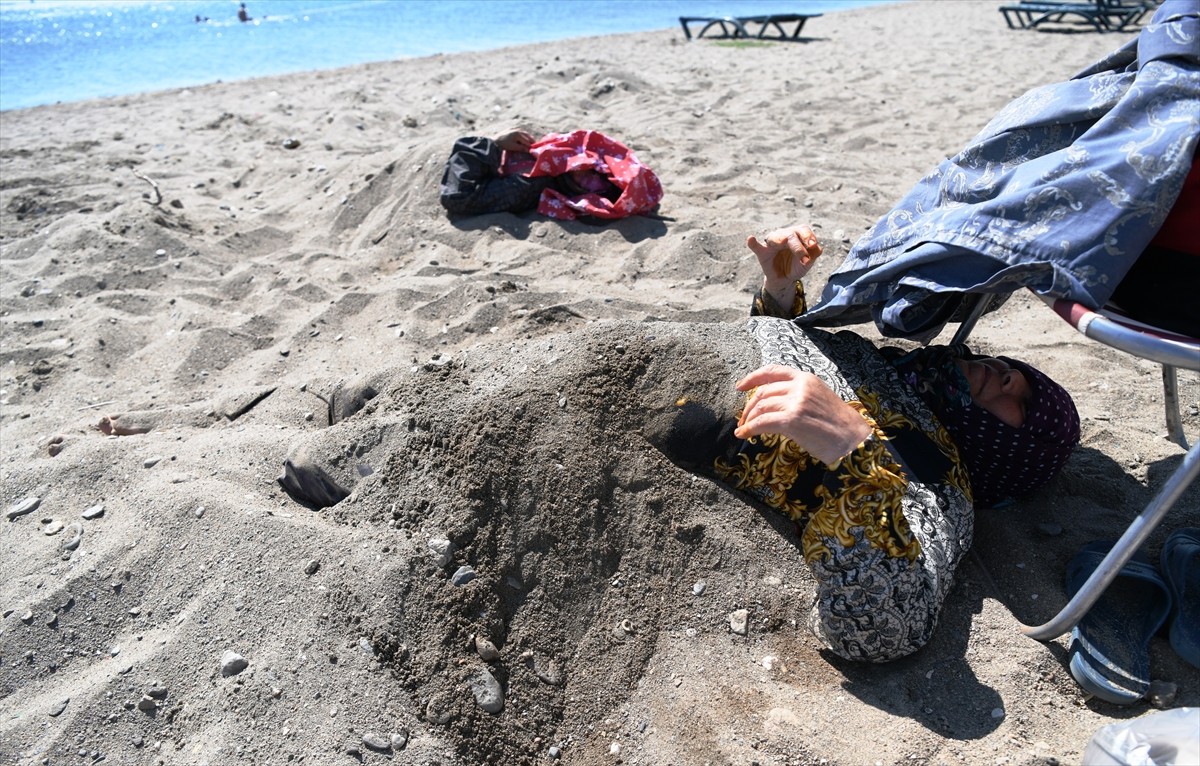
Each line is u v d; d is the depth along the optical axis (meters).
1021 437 2.46
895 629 2.11
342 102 9.02
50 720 2.18
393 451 2.52
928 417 2.49
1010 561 2.50
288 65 12.85
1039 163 2.19
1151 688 2.12
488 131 7.07
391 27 16.59
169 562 2.52
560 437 2.45
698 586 2.38
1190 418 3.18
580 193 5.34
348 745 2.00
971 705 2.12
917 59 11.14
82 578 2.52
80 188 6.27
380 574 2.25
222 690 2.15
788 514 2.45
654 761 2.06
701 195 5.78
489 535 2.33
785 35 13.48
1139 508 2.68
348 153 7.02
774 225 5.14
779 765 2.00
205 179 6.56
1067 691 2.15
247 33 15.94
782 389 2.02
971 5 17.14
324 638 2.19
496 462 2.40
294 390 3.59
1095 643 2.18
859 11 17.11
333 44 14.70
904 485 2.15
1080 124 2.26
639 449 2.48
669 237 5.00
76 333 4.23
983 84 9.29
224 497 2.64
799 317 2.70
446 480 2.40
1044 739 2.04
